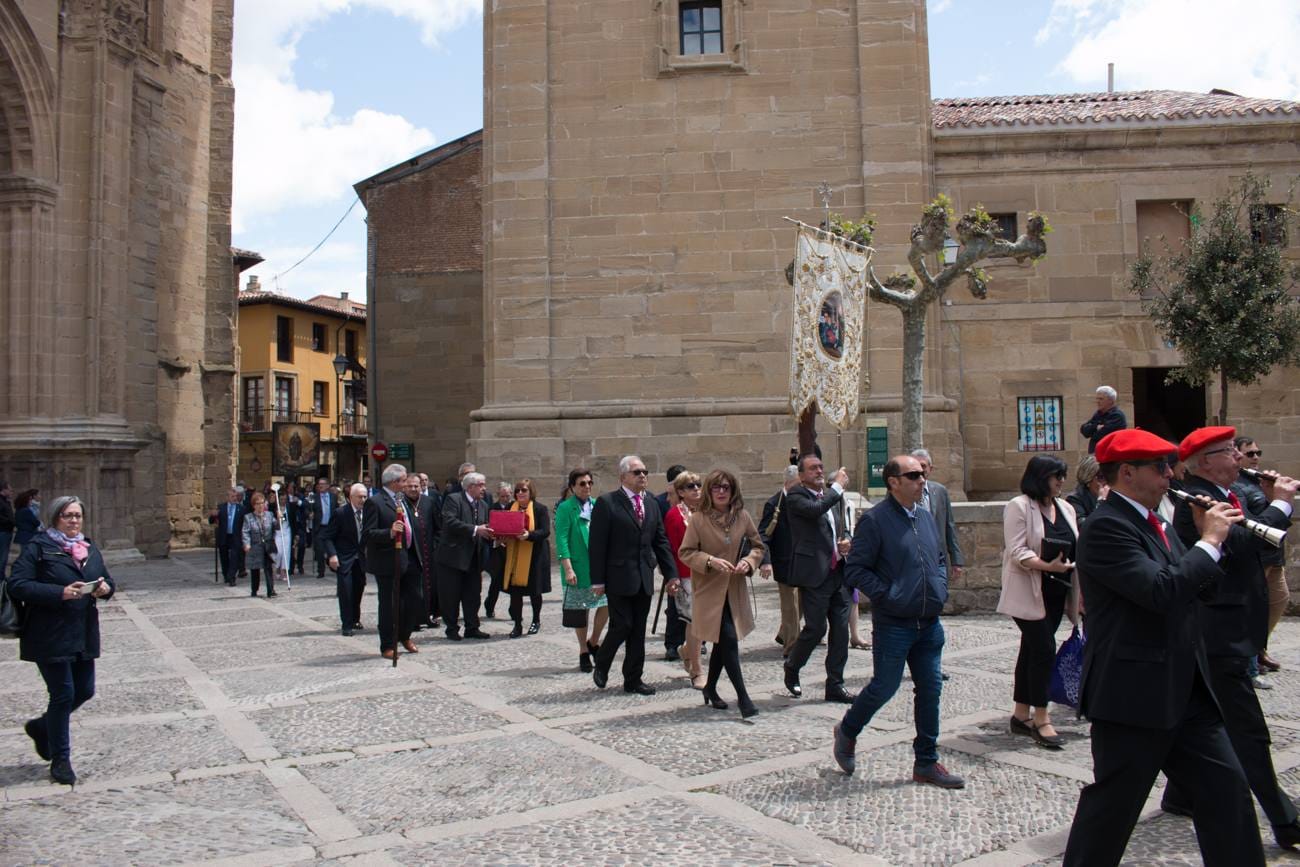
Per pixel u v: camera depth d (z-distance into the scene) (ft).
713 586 25.05
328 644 37.78
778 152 61.93
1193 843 15.97
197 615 47.44
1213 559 12.32
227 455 106.52
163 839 16.92
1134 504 13.25
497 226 62.80
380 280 92.27
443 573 38.47
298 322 181.88
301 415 179.22
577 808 17.97
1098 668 12.74
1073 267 61.72
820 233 40.78
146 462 83.15
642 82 62.69
